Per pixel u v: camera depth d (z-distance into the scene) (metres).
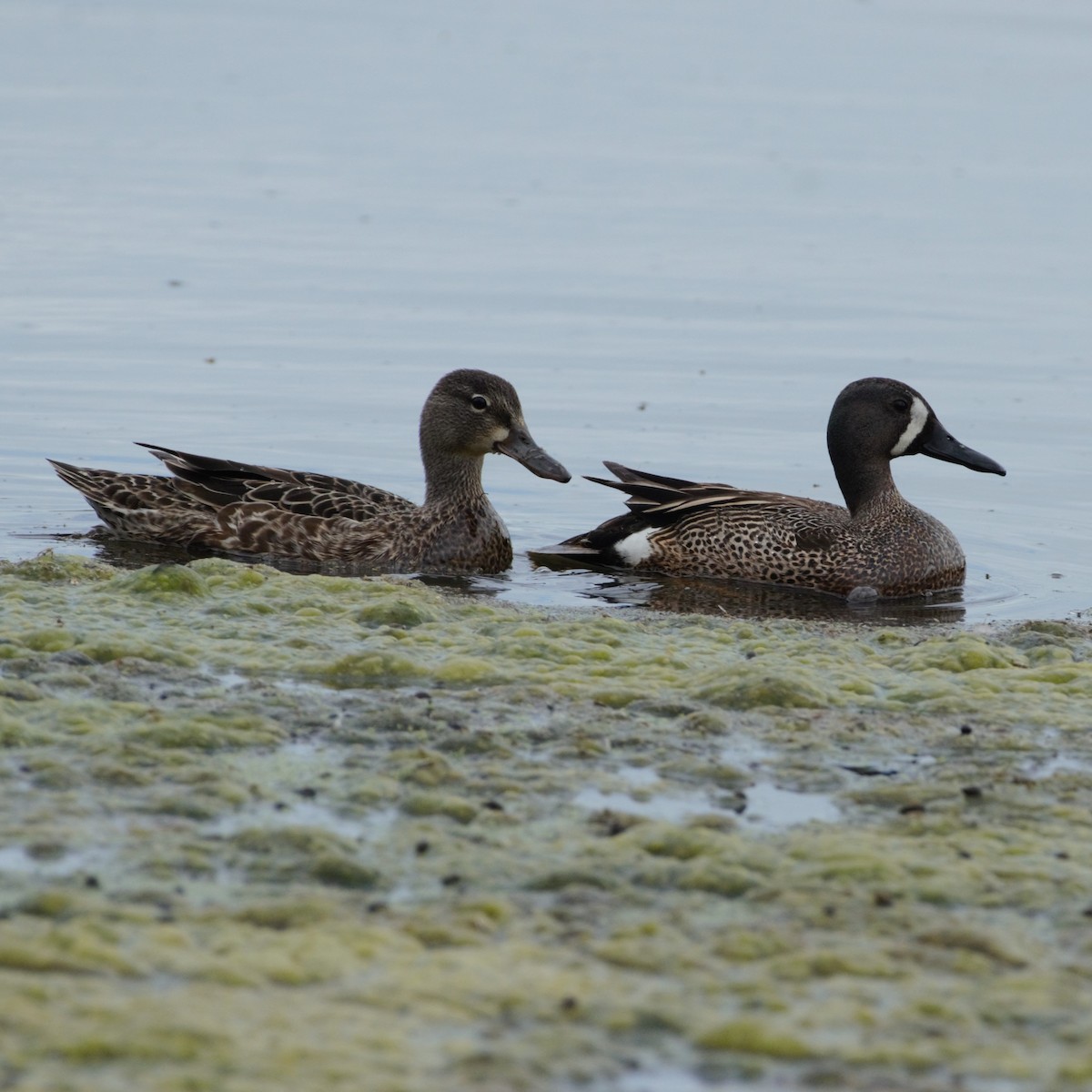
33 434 20.22
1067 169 37.84
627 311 26.78
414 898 7.63
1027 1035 6.60
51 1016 6.30
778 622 13.97
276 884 7.70
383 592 13.80
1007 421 21.61
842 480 17.16
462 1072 6.12
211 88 47.78
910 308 27.09
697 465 19.84
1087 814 8.88
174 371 23.02
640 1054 6.37
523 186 35.91
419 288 27.89
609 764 9.50
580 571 16.86
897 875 7.97
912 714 10.62
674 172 37.47
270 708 10.12
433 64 53.47
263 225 31.97
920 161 38.75
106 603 12.68
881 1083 6.23
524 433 16.77
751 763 9.63
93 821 8.27
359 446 20.27
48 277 27.73
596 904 7.60
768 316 26.61
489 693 10.66
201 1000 6.51
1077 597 15.78
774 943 7.25
